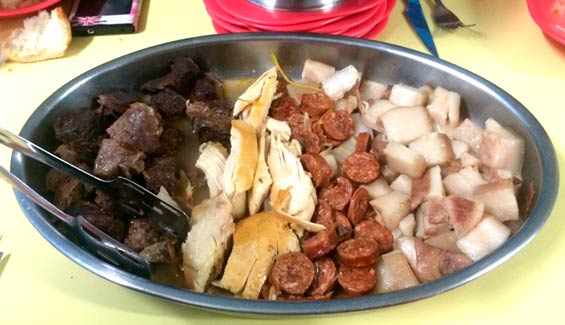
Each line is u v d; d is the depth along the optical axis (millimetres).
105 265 361
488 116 485
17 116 516
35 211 387
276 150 455
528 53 566
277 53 535
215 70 545
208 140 492
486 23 601
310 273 391
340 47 521
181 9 625
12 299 390
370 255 397
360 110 518
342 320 377
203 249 401
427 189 441
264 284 394
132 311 384
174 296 346
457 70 492
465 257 395
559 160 468
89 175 420
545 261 404
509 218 416
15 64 563
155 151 479
